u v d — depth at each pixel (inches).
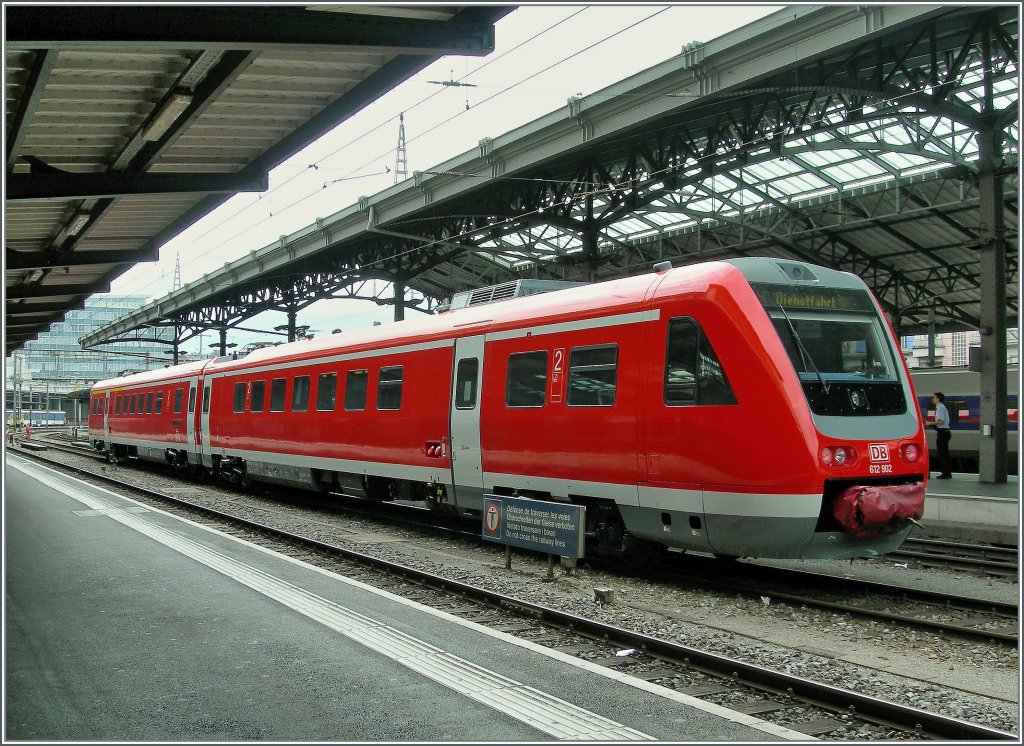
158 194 585.0
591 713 229.5
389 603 355.6
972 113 967.0
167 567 433.4
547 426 451.5
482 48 388.8
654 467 393.7
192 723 225.5
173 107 449.1
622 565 444.1
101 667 273.0
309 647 291.9
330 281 1680.6
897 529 362.3
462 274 1836.9
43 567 434.0
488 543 542.0
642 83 777.6
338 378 656.4
